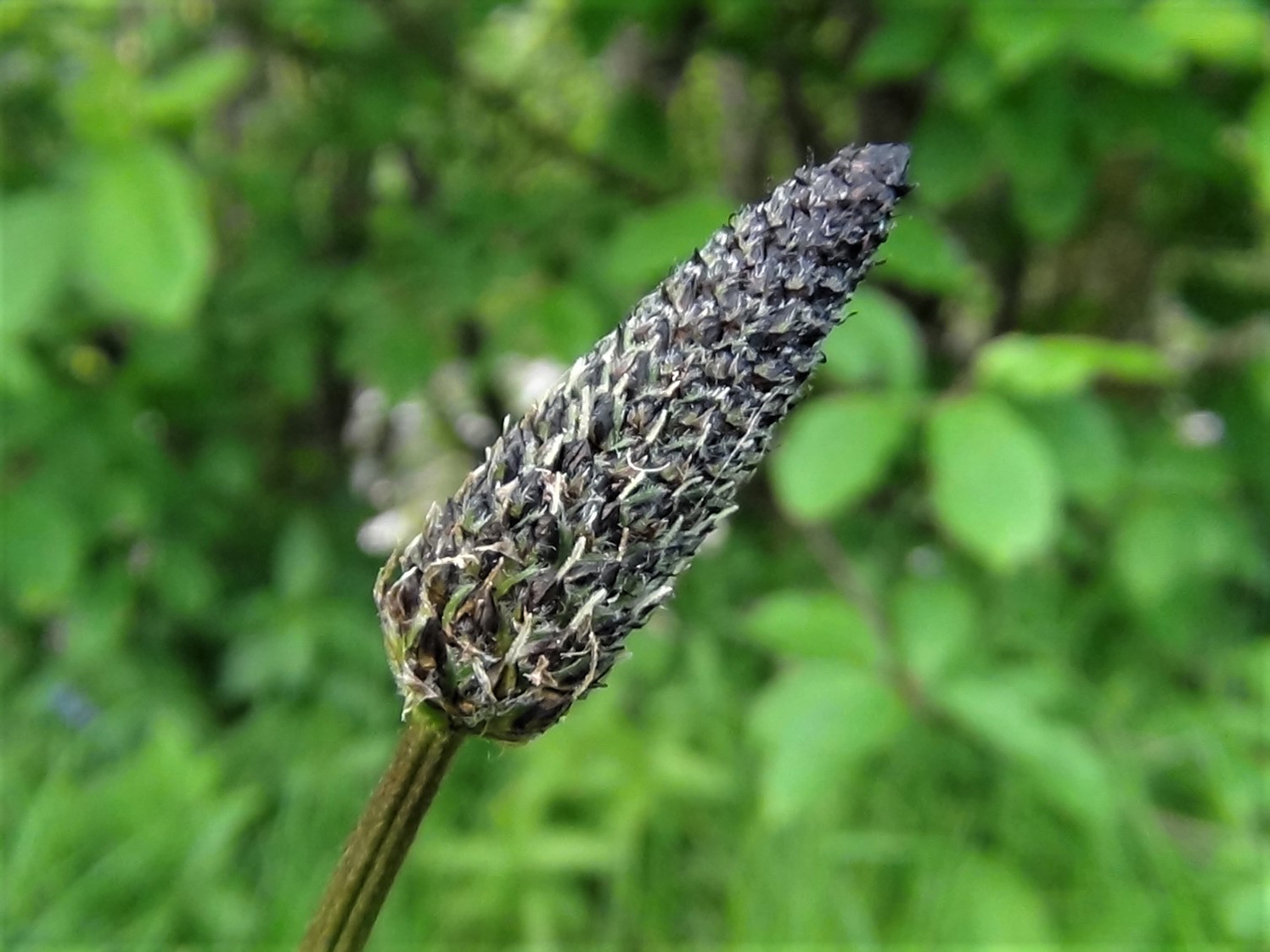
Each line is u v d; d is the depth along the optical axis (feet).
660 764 0.43
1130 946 0.38
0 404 0.42
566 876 0.43
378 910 0.18
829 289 0.15
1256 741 0.43
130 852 0.41
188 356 0.45
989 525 0.29
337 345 0.52
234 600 0.54
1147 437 0.42
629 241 0.36
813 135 0.57
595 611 0.16
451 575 0.16
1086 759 0.33
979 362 0.33
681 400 0.15
